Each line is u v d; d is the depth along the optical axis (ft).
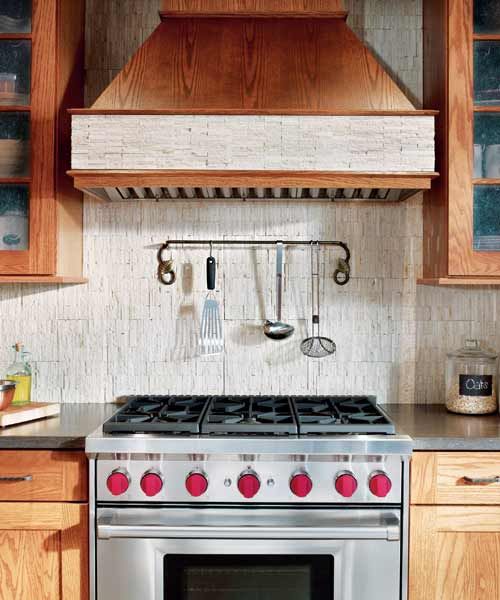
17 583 6.03
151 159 6.41
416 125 6.41
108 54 7.86
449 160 6.73
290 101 6.49
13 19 6.85
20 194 6.87
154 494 5.79
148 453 5.90
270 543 5.88
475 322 7.85
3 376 7.83
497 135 6.80
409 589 5.95
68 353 7.86
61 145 7.00
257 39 6.75
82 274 7.83
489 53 6.81
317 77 6.59
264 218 7.81
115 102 6.48
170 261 7.76
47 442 6.03
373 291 7.84
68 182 7.25
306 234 7.82
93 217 7.84
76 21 7.51
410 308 7.85
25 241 6.86
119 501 5.96
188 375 7.85
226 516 5.90
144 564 5.91
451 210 6.73
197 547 5.89
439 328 7.86
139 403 7.22
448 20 6.76
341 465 5.91
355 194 7.48
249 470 5.90
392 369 7.86
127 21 7.86
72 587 5.99
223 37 6.76
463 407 7.17
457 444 6.00
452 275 6.74
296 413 6.71
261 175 6.43
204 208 7.82
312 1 6.82
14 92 6.84
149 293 7.83
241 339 7.83
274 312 7.82
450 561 5.98
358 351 7.85
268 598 5.93
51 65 6.81
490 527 5.98
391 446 5.83
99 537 5.78
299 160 6.41
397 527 5.75
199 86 6.55
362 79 6.58
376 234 7.83
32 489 6.03
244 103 6.48
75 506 6.00
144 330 7.84
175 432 6.09
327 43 6.73
